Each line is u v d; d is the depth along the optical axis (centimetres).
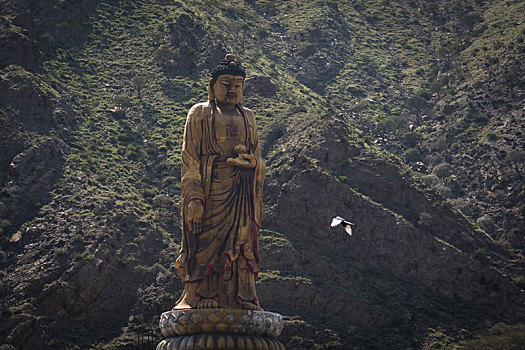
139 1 19638
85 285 10738
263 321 6197
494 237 15325
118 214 12138
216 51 17812
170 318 6209
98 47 17712
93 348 10162
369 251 12650
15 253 11200
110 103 15838
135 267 11456
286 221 12794
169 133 15275
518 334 11106
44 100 14125
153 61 17538
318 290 11575
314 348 10681
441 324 11562
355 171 13875
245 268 6431
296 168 13425
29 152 12750
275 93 17262
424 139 19112
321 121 14875
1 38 15300
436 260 12600
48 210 12000
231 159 6544
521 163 17088
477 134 18600
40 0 17888
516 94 19275
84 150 13875
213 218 6469
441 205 13838
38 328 9975
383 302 11750
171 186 13775
